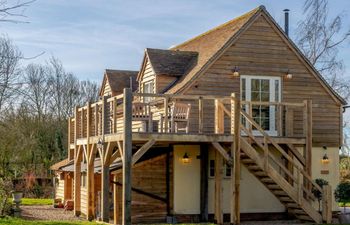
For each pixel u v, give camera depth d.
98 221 17.36
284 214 20.30
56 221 16.75
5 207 19.27
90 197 18.53
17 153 35.25
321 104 21.11
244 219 19.80
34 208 23.59
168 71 20.69
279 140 18.50
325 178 20.89
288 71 20.66
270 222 18.80
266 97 20.41
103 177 16.97
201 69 19.42
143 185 19.23
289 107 19.45
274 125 20.41
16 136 34.28
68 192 24.11
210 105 19.41
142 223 18.48
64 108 50.00
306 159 18.86
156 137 16.00
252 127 20.11
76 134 20.94
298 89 20.83
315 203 19.88
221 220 17.39
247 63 20.12
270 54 20.50
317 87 21.11
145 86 22.11
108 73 25.59
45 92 48.31
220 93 19.67
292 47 20.75
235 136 16.81
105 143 17.05
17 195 19.69
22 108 36.84
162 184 19.48
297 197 17.59
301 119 20.58
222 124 17.14
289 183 18.92
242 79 20.11
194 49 22.80
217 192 17.44
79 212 20.08
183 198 19.17
